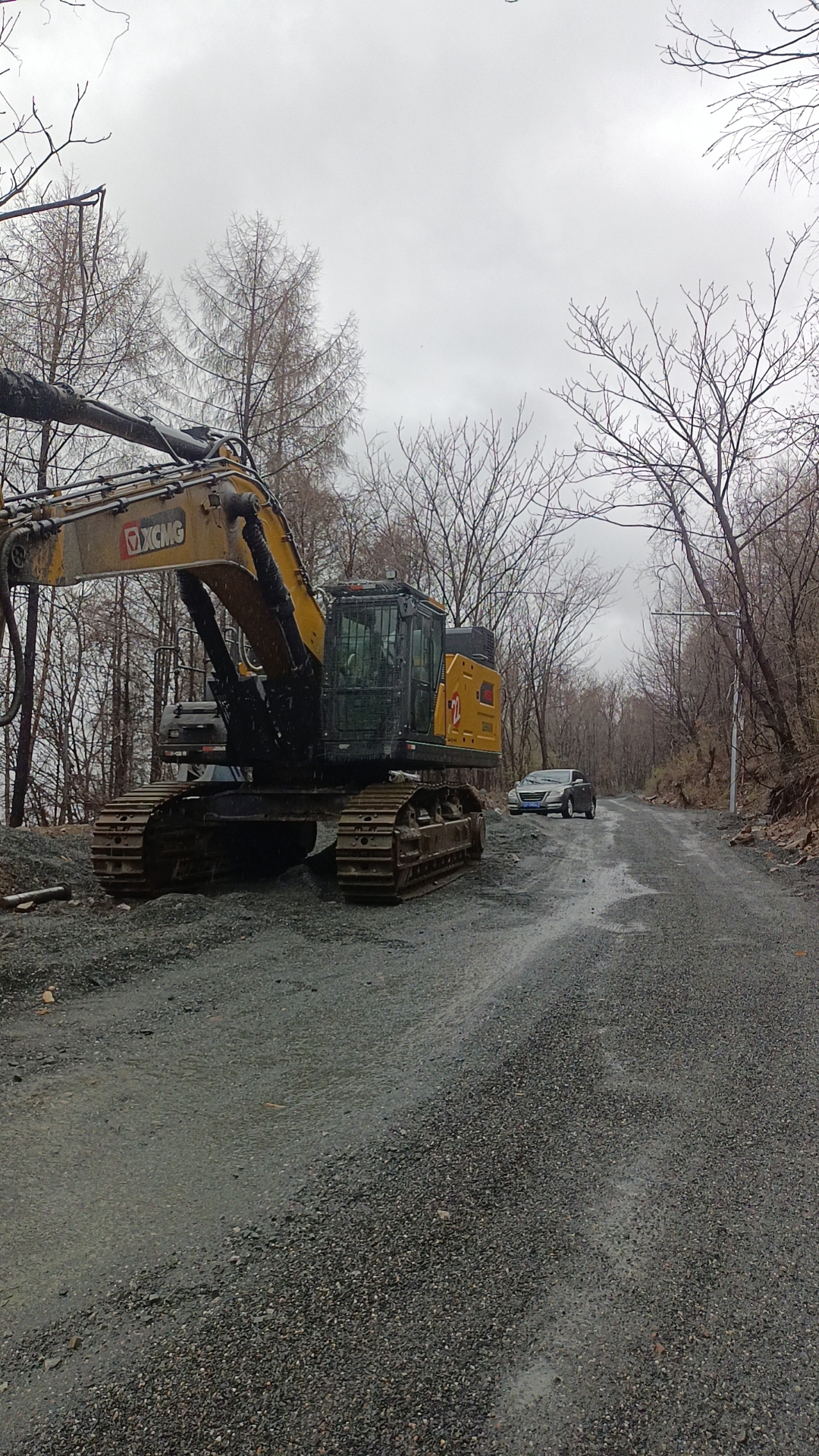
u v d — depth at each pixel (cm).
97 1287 264
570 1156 348
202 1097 406
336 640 998
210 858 1046
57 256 1299
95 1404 217
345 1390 221
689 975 624
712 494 1750
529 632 4241
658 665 4769
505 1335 242
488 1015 525
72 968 599
